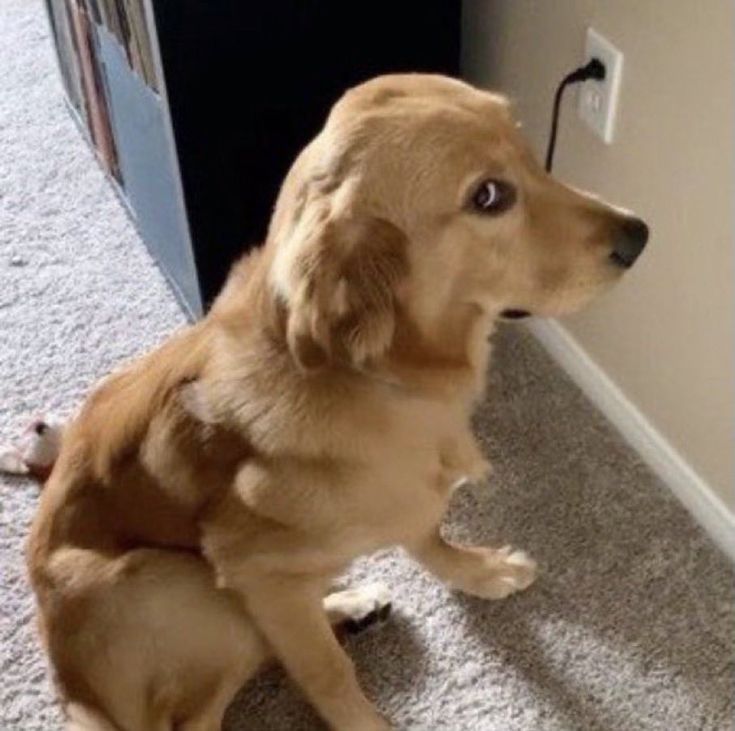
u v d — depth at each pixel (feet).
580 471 5.78
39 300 6.91
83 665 4.36
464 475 4.60
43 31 8.98
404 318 3.84
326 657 4.55
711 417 5.23
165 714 4.46
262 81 5.56
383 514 4.29
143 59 5.50
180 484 4.26
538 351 6.39
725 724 4.81
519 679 5.01
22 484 5.90
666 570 5.35
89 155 7.89
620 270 4.16
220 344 4.18
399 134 3.64
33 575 4.53
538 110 5.86
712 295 4.92
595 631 5.14
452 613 5.24
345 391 4.00
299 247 3.65
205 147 5.65
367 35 5.68
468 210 3.76
